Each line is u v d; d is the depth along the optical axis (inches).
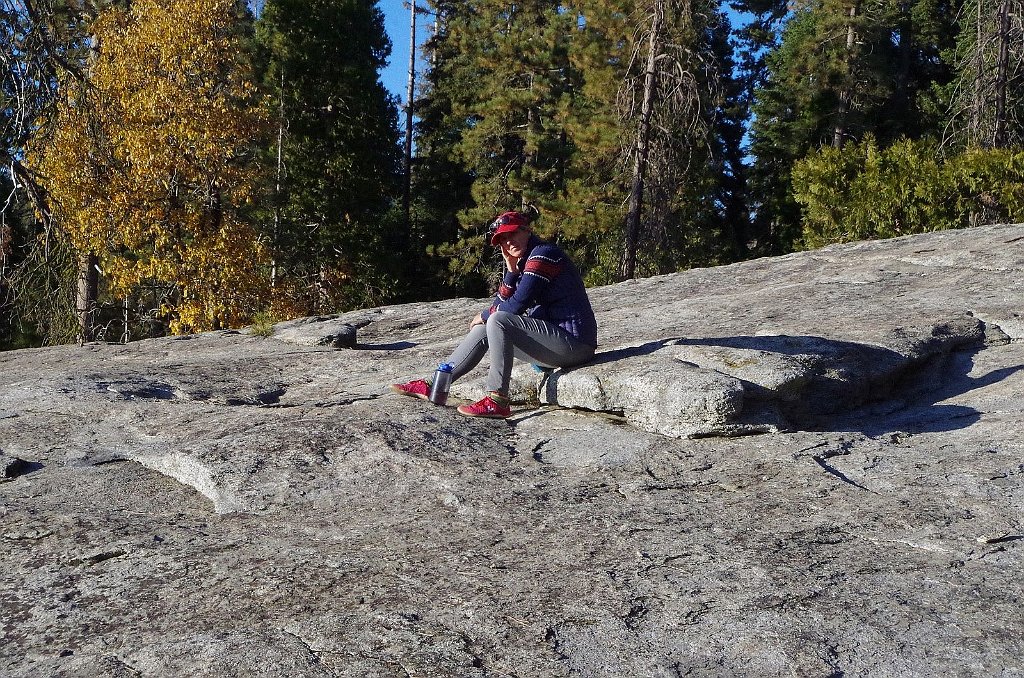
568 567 129.8
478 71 1546.5
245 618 117.3
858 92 1334.9
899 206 647.1
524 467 176.9
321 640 110.0
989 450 173.9
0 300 621.3
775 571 126.8
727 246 1309.1
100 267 828.6
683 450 184.2
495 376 210.8
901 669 101.3
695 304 338.0
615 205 1129.4
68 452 199.9
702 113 1148.5
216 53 821.2
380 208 1446.9
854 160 694.5
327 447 181.2
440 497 159.8
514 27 1444.4
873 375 222.5
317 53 1209.4
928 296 303.1
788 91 1446.9
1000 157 606.5
